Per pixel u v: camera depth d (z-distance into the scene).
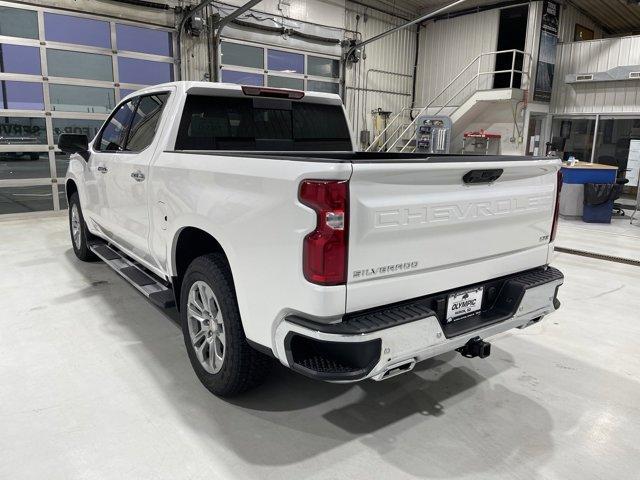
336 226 1.57
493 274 2.16
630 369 2.77
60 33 7.36
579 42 11.57
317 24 10.90
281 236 1.71
